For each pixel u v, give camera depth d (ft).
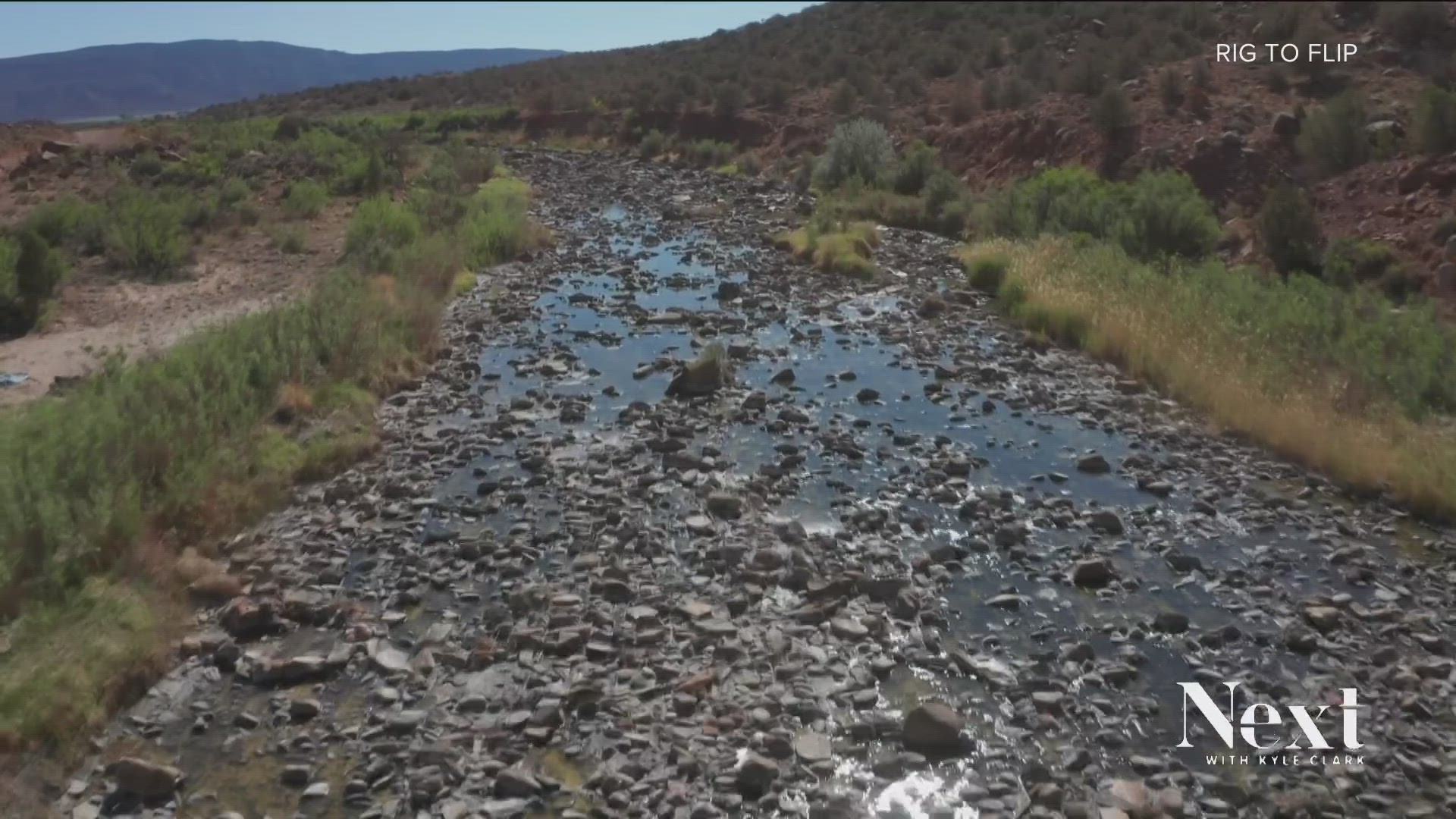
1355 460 32.81
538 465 34.04
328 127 142.31
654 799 18.35
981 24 154.92
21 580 23.93
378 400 40.63
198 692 21.91
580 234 79.51
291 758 19.75
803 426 37.86
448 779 18.98
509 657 23.00
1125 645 23.57
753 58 180.96
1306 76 84.38
